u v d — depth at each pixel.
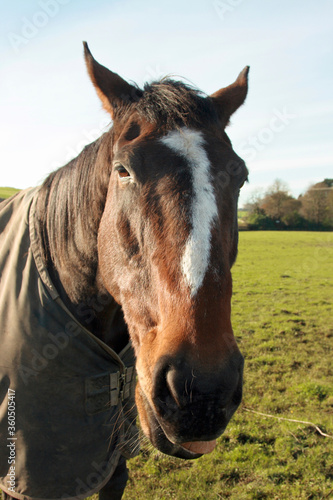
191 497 2.96
